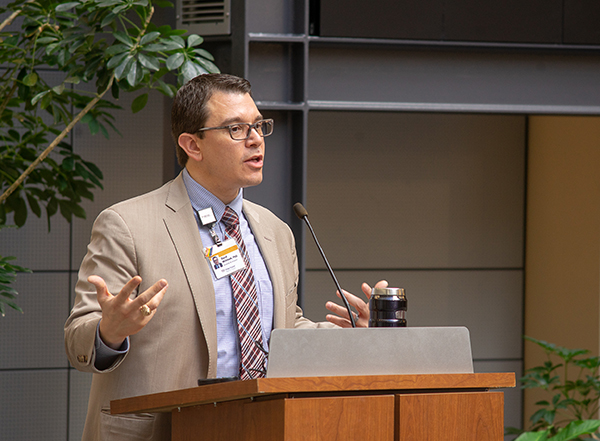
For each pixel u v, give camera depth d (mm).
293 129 5160
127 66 4324
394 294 2451
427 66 5383
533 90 5488
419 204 7684
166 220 3143
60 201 5379
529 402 7629
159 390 2955
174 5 5270
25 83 4781
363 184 7613
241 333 3115
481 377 2195
